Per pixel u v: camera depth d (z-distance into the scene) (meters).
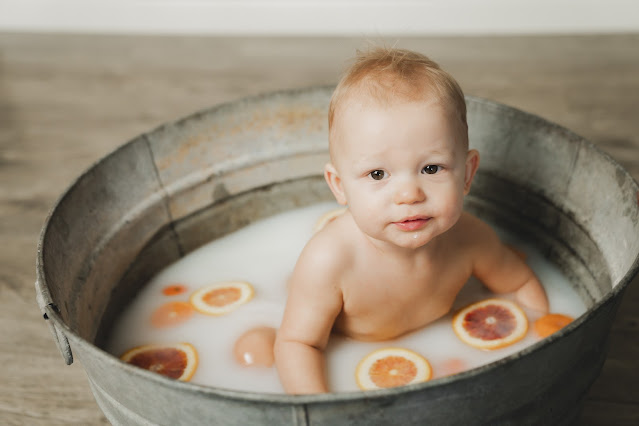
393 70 1.01
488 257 1.24
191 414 0.85
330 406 0.78
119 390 0.90
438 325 1.25
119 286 1.32
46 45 2.85
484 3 2.77
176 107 2.36
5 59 2.74
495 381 0.82
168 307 1.34
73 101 2.42
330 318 1.14
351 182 1.02
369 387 1.12
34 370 1.39
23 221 1.80
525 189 1.39
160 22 2.94
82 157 2.08
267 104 1.45
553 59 2.56
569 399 1.00
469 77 2.45
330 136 1.07
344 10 2.83
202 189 1.46
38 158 2.08
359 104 0.99
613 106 2.23
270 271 1.43
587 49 2.62
